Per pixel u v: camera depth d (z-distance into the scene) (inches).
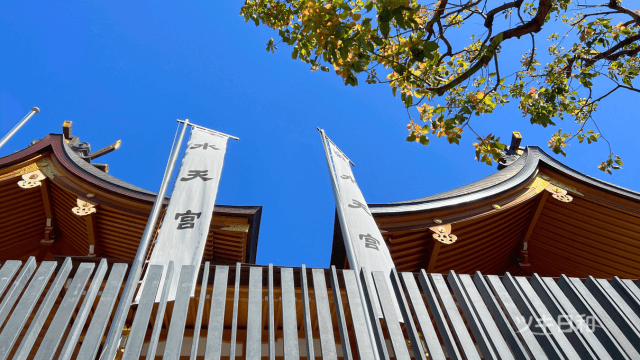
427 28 247.0
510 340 140.4
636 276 460.4
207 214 244.1
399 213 400.8
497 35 230.8
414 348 138.1
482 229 432.1
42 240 467.2
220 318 140.6
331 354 135.4
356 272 166.1
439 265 424.2
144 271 218.4
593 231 466.9
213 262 430.9
